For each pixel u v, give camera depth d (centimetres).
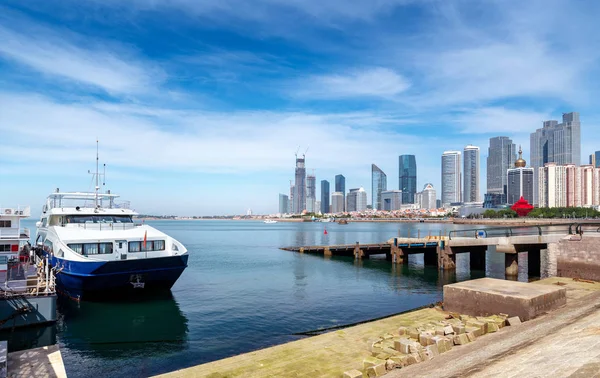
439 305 2317
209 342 2362
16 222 3294
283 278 4681
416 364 1327
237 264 5997
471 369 1200
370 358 1349
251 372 1338
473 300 1967
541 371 1081
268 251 8169
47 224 3966
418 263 6075
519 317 1786
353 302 3381
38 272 2925
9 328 2383
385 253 6719
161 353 2181
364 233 17438
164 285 3522
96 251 3266
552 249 6462
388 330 1775
